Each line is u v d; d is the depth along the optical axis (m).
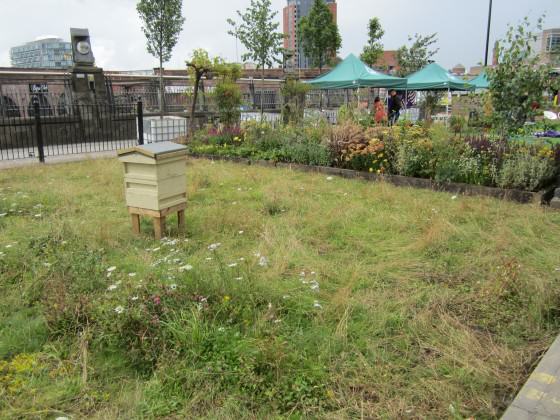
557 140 10.98
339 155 9.24
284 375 2.60
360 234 5.24
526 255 4.52
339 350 2.92
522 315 3.35
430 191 7.40
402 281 4.00
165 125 13.66
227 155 10.88
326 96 25.03
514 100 8.32
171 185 5.06
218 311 3.17
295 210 6.17
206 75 14.75
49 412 2.40
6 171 9.25
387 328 3.20
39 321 3.22
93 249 4.54
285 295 3.54
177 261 4.23
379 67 31.67
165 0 17.52
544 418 2.21
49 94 15.36
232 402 2.45
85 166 9.90
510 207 6.20
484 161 7.49
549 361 2.70
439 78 18.30
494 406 2.44
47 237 4.78
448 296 3.67
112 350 2.87
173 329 2.87
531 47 8.14
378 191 7.16
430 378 2.67
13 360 2.81
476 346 2.97
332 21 31.14
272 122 12.38
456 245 4.80
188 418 2.37
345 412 2.40
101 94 15.08
